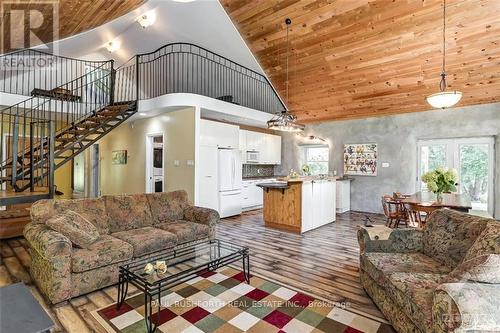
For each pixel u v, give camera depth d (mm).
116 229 3398
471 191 5844
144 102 5992
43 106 5570
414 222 4359
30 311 1469
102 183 8656
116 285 2822
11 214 4449
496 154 5504
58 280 2414
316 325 2178
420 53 4516
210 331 2098
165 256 2900
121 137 7812
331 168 7777
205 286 2842
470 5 3598
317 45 4863
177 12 5512
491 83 4871
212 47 6246
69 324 2176
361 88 5812
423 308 1661
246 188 7371
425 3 3715
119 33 6617
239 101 7875
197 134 5559
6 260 3506
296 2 4148
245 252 2961
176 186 6004
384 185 6871
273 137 8617
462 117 5836
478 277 1493
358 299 2588
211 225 3881
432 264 2297
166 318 2264
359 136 7270
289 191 5156
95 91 7758
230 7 4578
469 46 4184
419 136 6375
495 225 1904
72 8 4062
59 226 2576
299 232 4992
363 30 4344
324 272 3219
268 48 5223
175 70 7359
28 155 5438
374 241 2689
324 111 7109
